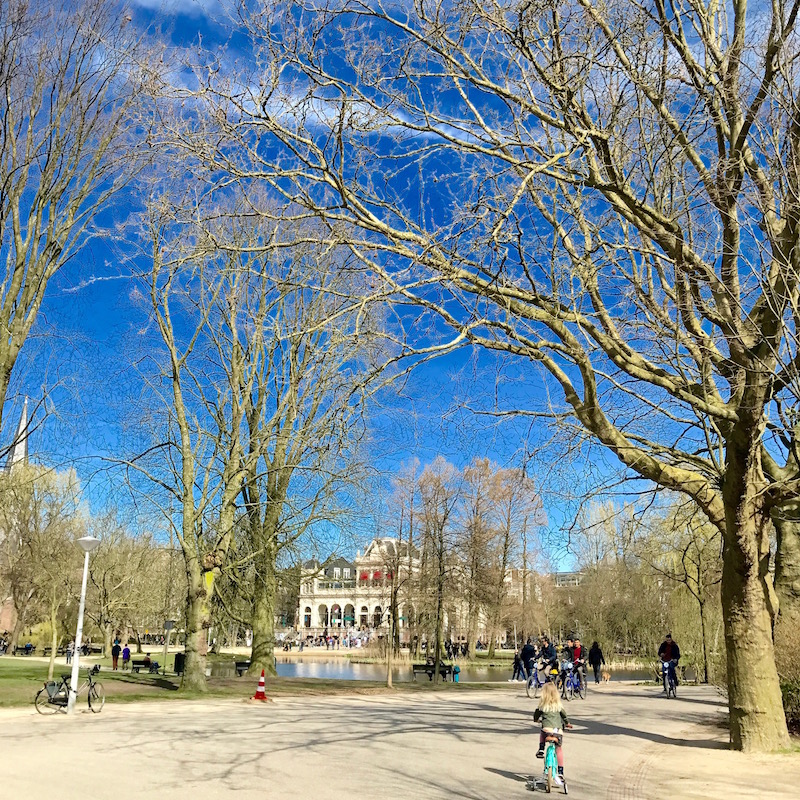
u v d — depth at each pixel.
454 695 27.72
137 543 51.16
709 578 33.66
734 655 13.69
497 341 12.41
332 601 120.19
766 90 10.84
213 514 28.53
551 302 12.59
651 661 42.25
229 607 33.50
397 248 11.21
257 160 11.30
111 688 25.83
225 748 13.44
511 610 63.53
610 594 52.38
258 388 30.62
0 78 17.30
